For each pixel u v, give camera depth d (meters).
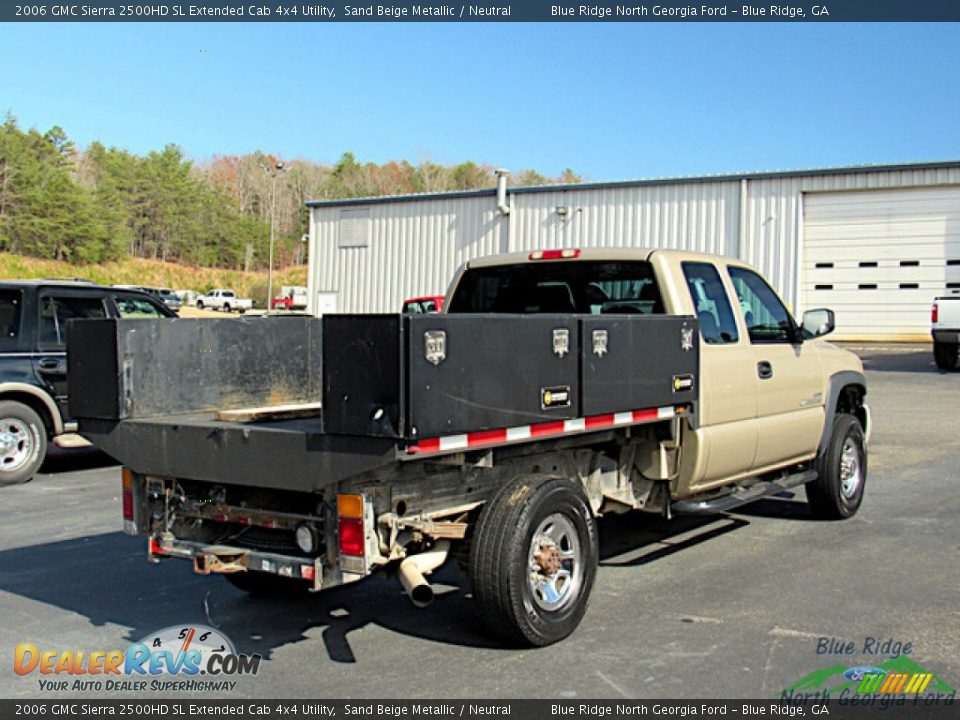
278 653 4.96
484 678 4.54
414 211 31.66
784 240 26.05
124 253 91.31
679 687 4.41
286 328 6.23
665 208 27.34
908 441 12.47
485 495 5.14
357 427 4.11
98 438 5.21
